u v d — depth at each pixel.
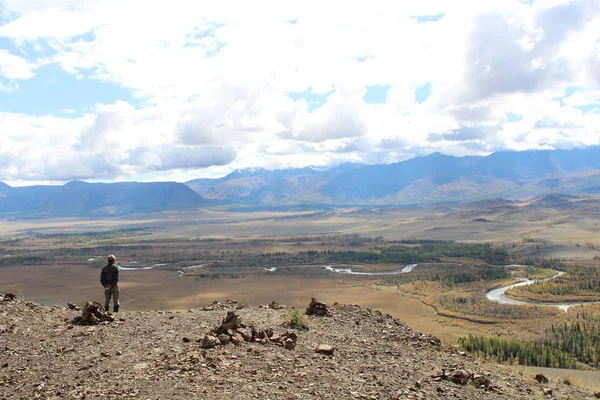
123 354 17.78
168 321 23.98
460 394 16.92
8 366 16.23
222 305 30.92
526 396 18.45
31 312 24.00
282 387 15.06
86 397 13.34
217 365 16.61
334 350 20.80
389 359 20.86
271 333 22.05
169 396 13.55
